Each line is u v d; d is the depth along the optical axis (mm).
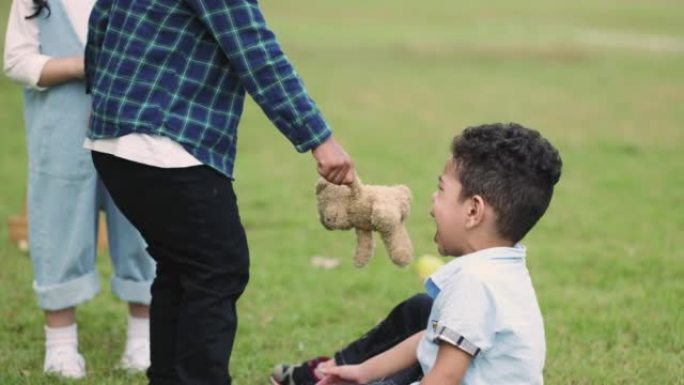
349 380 5809
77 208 7094
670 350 7918
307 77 27812
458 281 5055
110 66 5379
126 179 5375
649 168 16312
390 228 5629
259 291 9570
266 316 8852
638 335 8195
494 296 5004
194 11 5227
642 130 20219
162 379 5797
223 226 5398
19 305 9031
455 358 4988
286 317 8797
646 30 42531
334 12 48938
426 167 16281
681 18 48000
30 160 7145
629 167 16359
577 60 32406
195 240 5379
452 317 4996
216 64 5328
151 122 5242
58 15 6957
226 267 5457
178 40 5270
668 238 11727
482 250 5141
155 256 5699
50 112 6984
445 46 35719
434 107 23203
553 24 44875
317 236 11867
